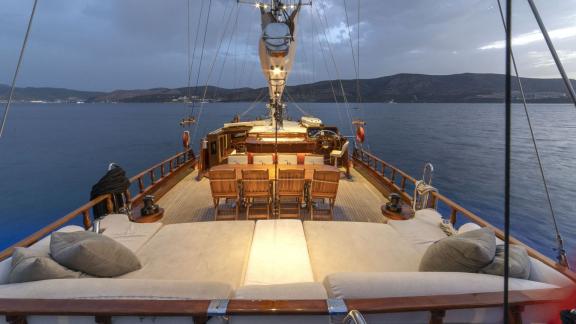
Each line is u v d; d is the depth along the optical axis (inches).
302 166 225.0
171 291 69.8
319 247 125.0
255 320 66.7
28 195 751.7
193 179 297.1
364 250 123.3
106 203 164.1
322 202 230.5
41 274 78.8
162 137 1884.8
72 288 69.4
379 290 69.6
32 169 1021.8
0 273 83.5
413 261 116.2
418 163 1003.9
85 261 89.2
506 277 36.3
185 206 223.1
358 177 308.3
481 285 72.3
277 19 236.1
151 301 66.1
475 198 672.4
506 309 36.7
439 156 1130.0
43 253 91.5
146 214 179.2
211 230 139.9
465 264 85.0
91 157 1219.9
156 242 127.9
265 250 121.6
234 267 109.5
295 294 70.2
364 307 65.1
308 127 392.5
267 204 202.2
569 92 50.9
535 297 69.4
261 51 220.4
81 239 95.7
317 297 69.3
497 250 90.6
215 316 65.0
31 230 558.3
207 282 73.9
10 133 2175.2
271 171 214.2
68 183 856.9
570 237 495.8
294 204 225.1
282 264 111.8
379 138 1635.1
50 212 644.1
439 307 65.7
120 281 72.7
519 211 596.1
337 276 73.7
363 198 243.9
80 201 713.0
